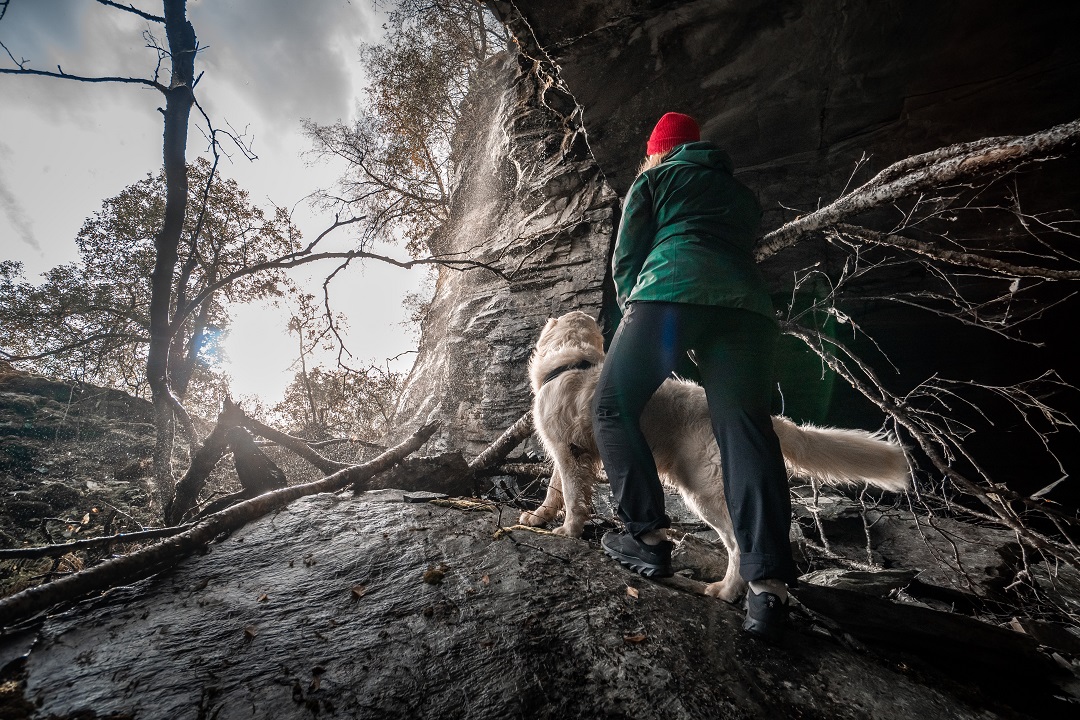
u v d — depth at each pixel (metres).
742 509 1.67
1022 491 5.07
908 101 3.56
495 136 10.02
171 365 8.46
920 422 2.72
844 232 2.46
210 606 1.55
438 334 10.05
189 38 5.18
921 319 5.36
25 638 1.36
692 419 2.13
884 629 1.78
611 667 1.37
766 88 3.79
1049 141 1.54
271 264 5.12
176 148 4.92
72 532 3.85
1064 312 4.72
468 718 1.17
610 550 2.08
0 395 5.97
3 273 8.23
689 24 3.56
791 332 3.12
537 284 6.78
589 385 2.49
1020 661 1.69
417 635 1.45
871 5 3.14
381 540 2.01
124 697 1.16
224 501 2.87
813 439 2.11
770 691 1.36
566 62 4.03
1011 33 3.04
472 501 2.72
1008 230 4.16
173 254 4.96
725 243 1.96
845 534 3.66
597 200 6.53
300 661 1.32
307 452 3.46
